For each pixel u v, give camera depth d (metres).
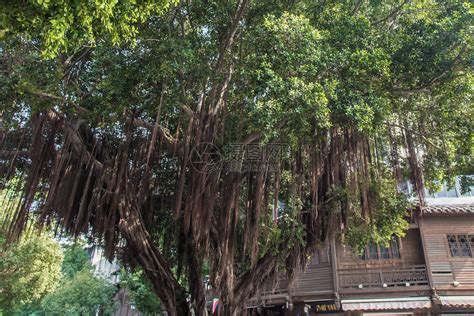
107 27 3.94
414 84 7.78
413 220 13.74
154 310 17.41
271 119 5.97
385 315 14.24
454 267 13.08
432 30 7.18
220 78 7.46
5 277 14.98
